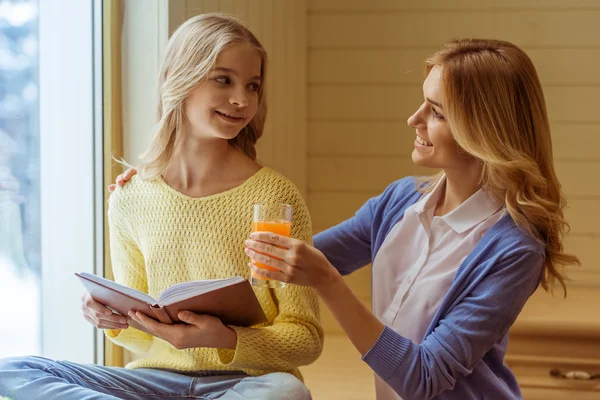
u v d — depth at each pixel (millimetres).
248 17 2443
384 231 1888
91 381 1624
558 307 2570
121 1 2080
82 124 2100
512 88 1657
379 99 3150
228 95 1638
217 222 1688
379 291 1865
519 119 1675
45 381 1513
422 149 1751
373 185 3176
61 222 2098
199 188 1736
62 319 2117
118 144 2107
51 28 2053
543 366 2391
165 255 1713
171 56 1711
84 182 2111
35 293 2064
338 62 3156
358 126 3168
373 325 1575
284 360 1573
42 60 2039
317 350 1630
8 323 1986
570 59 3049
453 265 1736
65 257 2113
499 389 1673
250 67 1661
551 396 2387
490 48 1711
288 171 2984
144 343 1818
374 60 3143
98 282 1492
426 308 1739
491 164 1636
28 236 2039
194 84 1630
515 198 1662
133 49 2092
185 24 1714
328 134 3186
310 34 3160
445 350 1595
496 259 1639
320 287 1487
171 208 1718
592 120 3057
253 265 1454
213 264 1680
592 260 3066
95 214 2117
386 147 3158
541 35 3053
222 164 1746
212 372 1671
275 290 1665
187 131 1721
